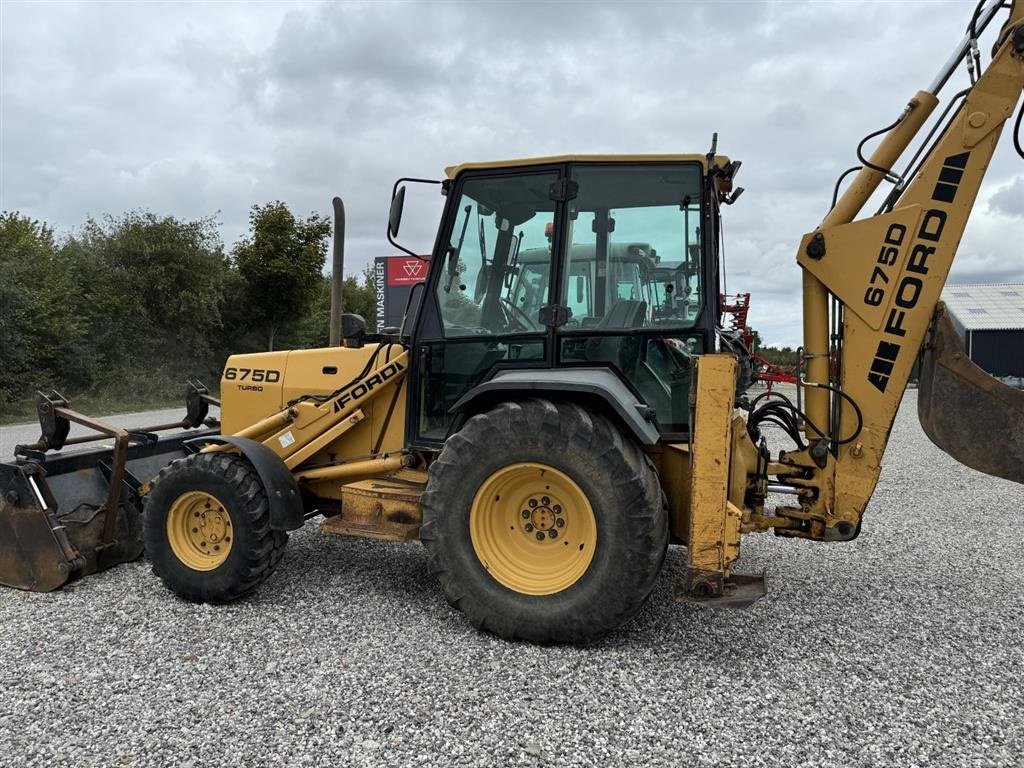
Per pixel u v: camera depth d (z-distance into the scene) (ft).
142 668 9.66
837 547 16.35
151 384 64.18
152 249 67.41
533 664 9.79
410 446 12.71
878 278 10.98
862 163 11.44
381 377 13.32
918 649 10.46
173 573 12.28
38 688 9.11
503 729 8.13
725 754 7.68
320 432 13.70
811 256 11.35
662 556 10.18
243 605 12.16
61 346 58.03
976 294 104.83
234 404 15.25
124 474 14.48
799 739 7.97
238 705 8.64
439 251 12.46
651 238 11.44
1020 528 18.21
